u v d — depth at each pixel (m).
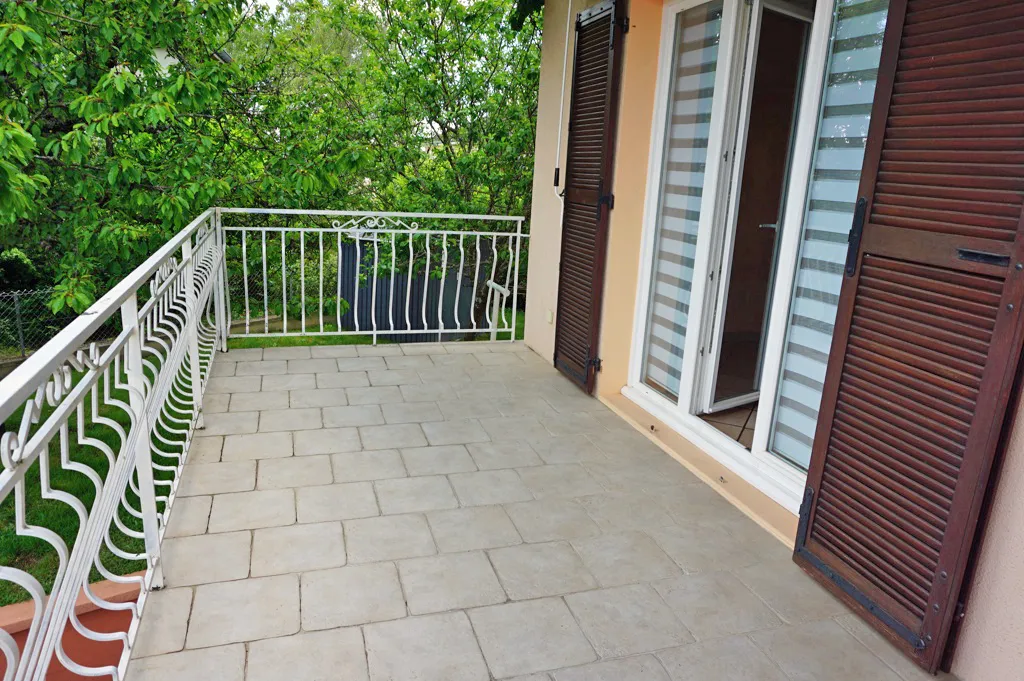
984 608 1.76
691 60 3.39
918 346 1.83
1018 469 1.65
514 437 3.37
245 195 5.43
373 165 6.22
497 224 6.62
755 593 2.21
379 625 1.97
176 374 2.83
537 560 2.34
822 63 2.49
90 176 4.89
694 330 3.40
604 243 3.78
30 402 1.20
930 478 1.82
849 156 2.44
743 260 3.57
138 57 4.83
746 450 3.07
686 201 3.49
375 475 2.89
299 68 6.86
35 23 4.19
